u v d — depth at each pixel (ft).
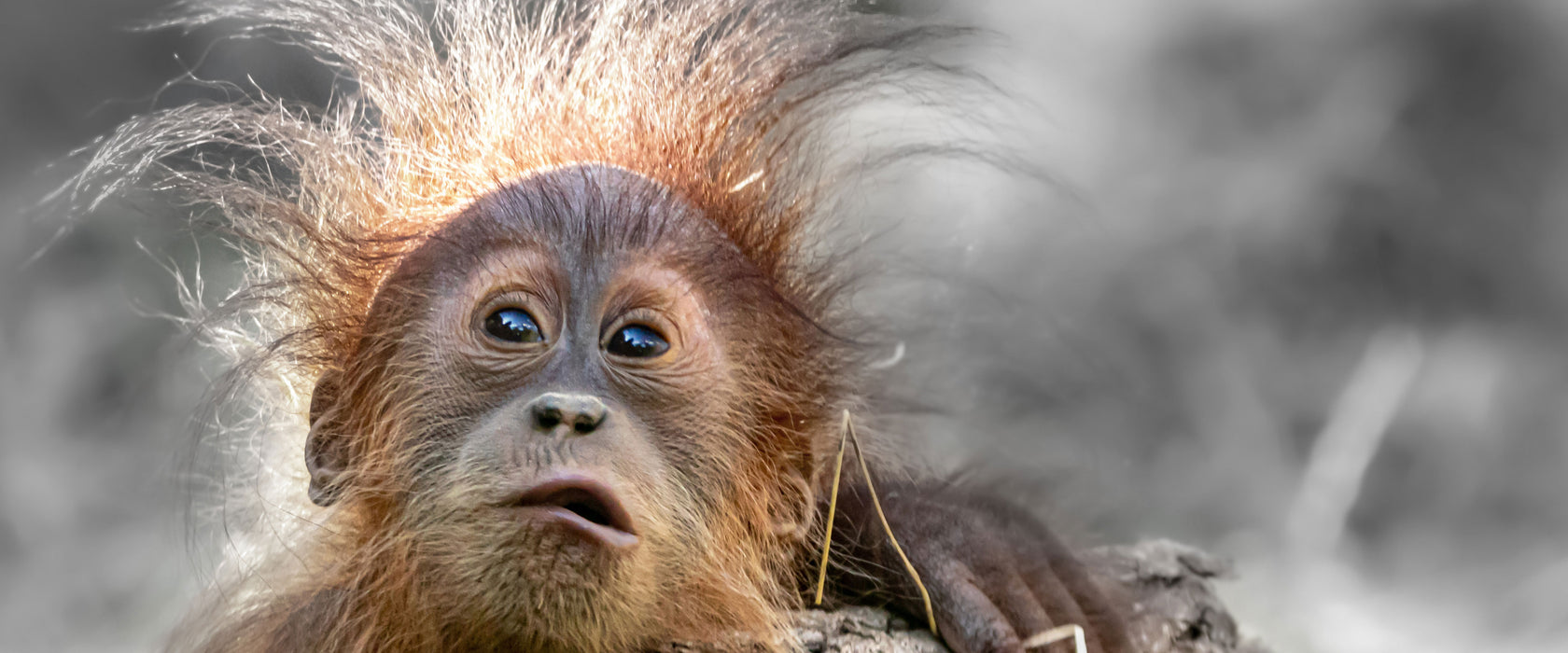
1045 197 96.07
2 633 77.15
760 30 35.37
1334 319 103.45
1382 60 108.06
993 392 56.90
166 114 34.30
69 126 100.32
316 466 30.71
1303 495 93.40
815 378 32.55
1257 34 110.01
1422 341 101.45
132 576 80.43
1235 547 88.22
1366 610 83.71
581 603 25.85
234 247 34.22
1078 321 92.99
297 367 32.55
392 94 35.06
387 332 29.27
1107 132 106.52
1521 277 104.58
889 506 32.17
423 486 27.66
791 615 30.25
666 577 28.07
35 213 95.86
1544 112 107.14
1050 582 32.32
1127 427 90.53
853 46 35.45
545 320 28.09
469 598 26.14
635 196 29.68
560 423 26.37
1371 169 104.78
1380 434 97.55
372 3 36.01
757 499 30.45
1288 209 103.96
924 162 37.42
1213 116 108.17
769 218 33.65
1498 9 106.63
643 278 28.60
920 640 30.22
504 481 26.04
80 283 95.35
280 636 30.58
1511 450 98.32
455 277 28.76
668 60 34.99
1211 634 35.94
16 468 85.97
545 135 33.42
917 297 40.63
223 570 34.06
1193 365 98.78
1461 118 108.06
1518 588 88.12
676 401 28.45
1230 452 95.86
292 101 36.11
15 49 98.58
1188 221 103.76
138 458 85.30
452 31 36.14
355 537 30.37
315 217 33.73
